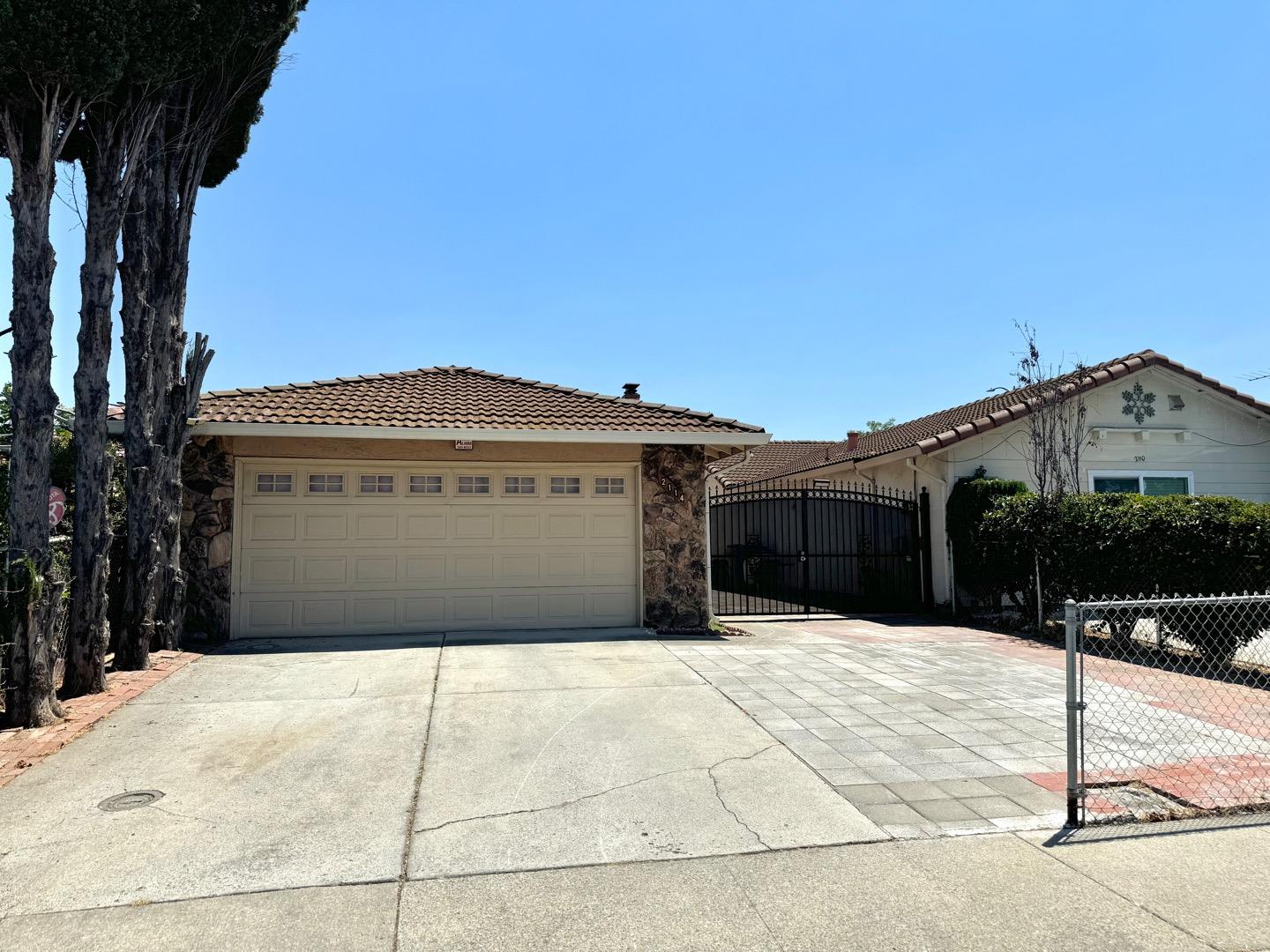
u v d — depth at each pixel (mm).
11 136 6379
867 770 5383
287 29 8844
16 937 3289
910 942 3283
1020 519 12109
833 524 18172
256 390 11281
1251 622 8453
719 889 3736
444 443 10992
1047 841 4250
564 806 4750
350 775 5270
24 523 6238
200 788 5012
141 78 7152
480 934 3342
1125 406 14688
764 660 9203
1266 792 4992
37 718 6203
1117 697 7566
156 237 8938
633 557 11602
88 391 7363
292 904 3582
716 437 11180
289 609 10484
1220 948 3238
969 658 9617
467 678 8070
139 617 8281
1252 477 15195
